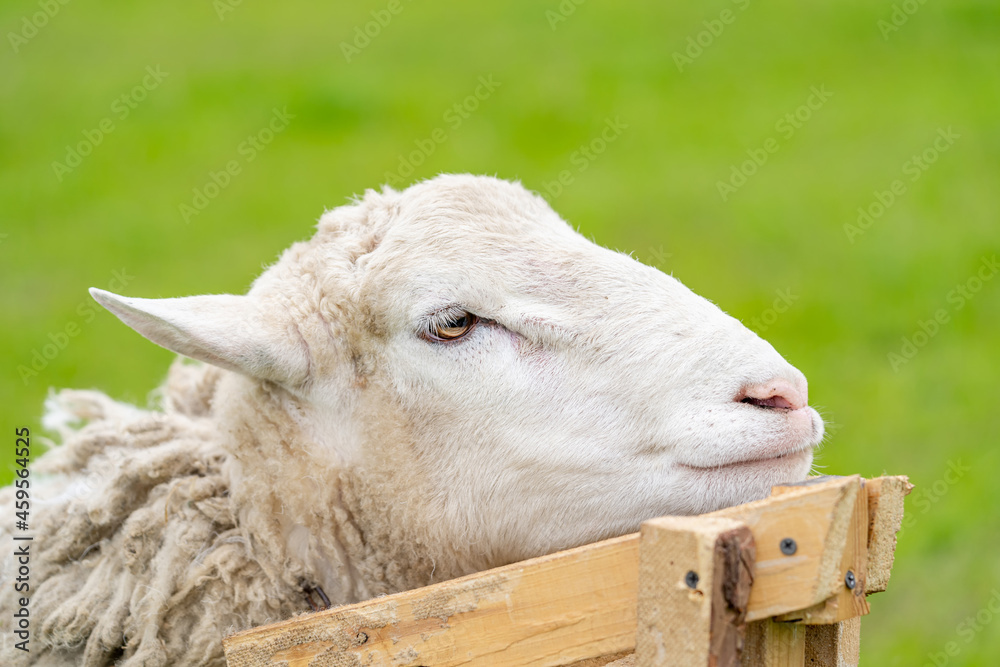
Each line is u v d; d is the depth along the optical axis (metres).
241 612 3.92
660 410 3.82
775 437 3.70
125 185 12.76
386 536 4.02
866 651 5.93
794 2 19.31
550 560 3.06
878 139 13.59
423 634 3.23
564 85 15.60
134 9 20.27
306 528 3.99
